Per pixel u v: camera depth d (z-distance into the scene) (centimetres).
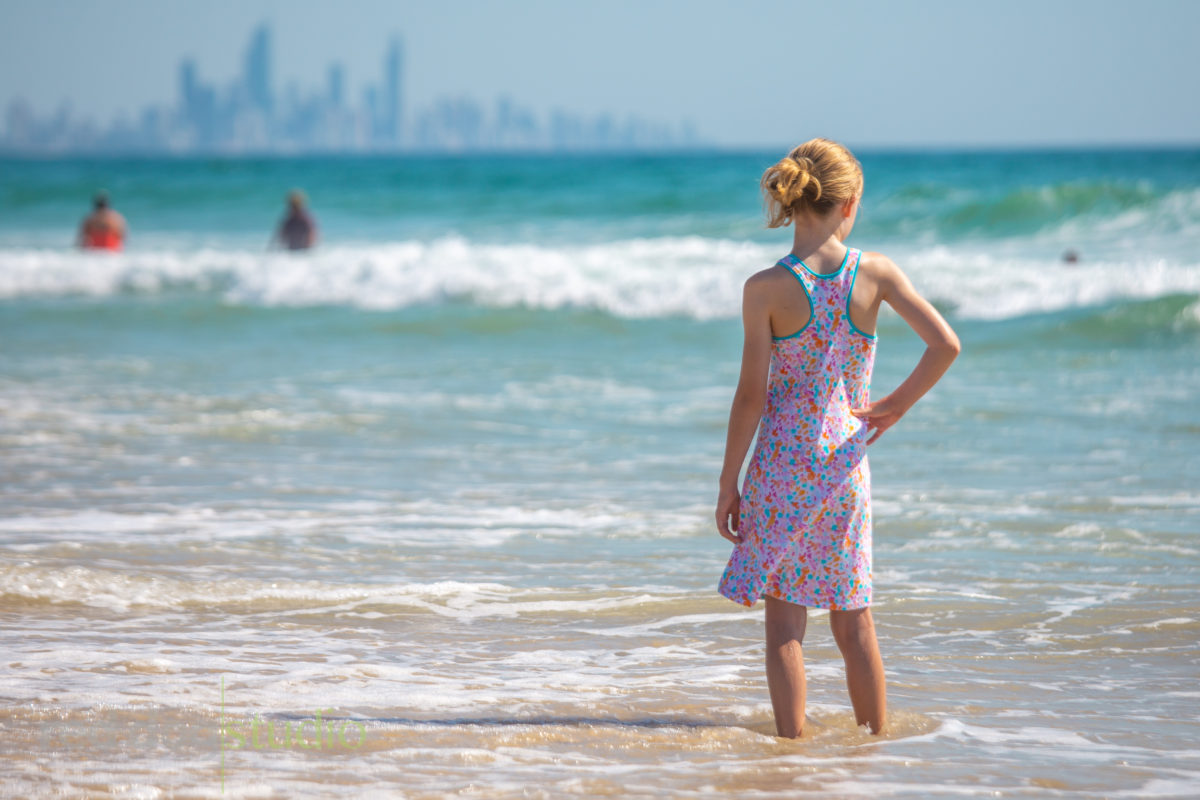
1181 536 1330
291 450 1848
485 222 6719
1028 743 764
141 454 1808
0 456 1780
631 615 1080
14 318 3688
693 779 695
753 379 751
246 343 3188
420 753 735
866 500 762
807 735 778
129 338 3284
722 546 1311
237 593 1130
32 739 748
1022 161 13738
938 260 4194
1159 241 4631
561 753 740
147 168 17300
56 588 1130
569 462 1762
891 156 17338
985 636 1016
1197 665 939
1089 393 2312
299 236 4891
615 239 5600
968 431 1964
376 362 2825
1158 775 704
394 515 1448
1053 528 1370
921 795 670
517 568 1230
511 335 3303
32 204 8981
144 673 897
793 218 771
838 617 785
